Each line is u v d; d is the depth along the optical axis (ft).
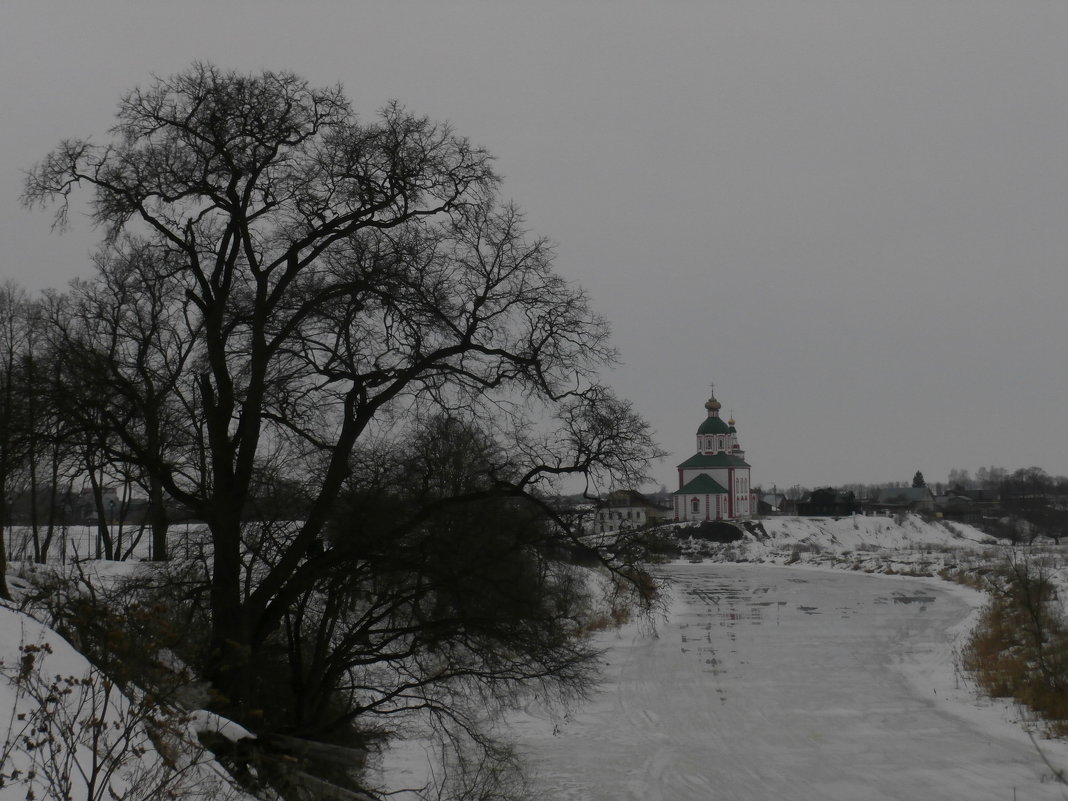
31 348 77.97
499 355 68.03
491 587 68.80
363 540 67.56
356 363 70.33
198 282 70.03
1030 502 650.43
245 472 65.67
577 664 74.08
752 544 490.08
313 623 76.64
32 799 29.45
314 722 68.49
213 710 55.16
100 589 62.18
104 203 67.05
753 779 84.17
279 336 65.87
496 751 73.67
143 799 33.78
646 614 73.56
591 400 69.62
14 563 89.76
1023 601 143.74
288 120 67.97
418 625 68.69
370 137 68.28
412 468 73.05
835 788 81.10
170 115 67.72
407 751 84.94
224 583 64.08
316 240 71.41
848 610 221.05
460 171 69.72
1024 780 81.46
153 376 71.31
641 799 78.23
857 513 642.22
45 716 31.76
